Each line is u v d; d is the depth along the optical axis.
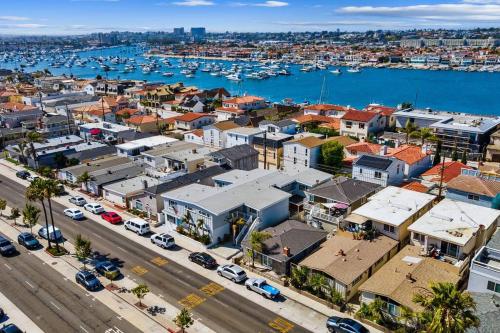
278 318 43.97
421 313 35.97
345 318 42.06
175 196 63.97
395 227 54.22
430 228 51.91
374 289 43.19
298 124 120.69
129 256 57.12
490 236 53.84
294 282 49.44
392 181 74.81
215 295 48.12
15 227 67.12
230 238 61.16
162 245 59.16
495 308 38.41
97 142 110.38
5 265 55.19
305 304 46.44
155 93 176.62
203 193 65.00
